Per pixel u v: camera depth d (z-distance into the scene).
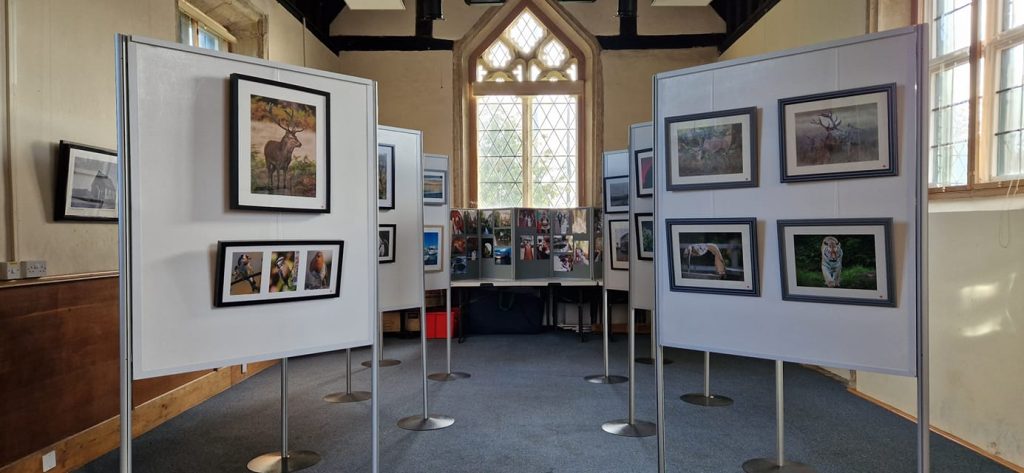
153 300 2.35
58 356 3.46
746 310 2.73
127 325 2.29
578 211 8.46
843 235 2.49
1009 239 3.41
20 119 3.28
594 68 8.48
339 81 2.84
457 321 8.09
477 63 8.76
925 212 2.35
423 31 8.51
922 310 2.36
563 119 8.79
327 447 3.86
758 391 5.26
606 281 5.20
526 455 3.70
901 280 2.40
